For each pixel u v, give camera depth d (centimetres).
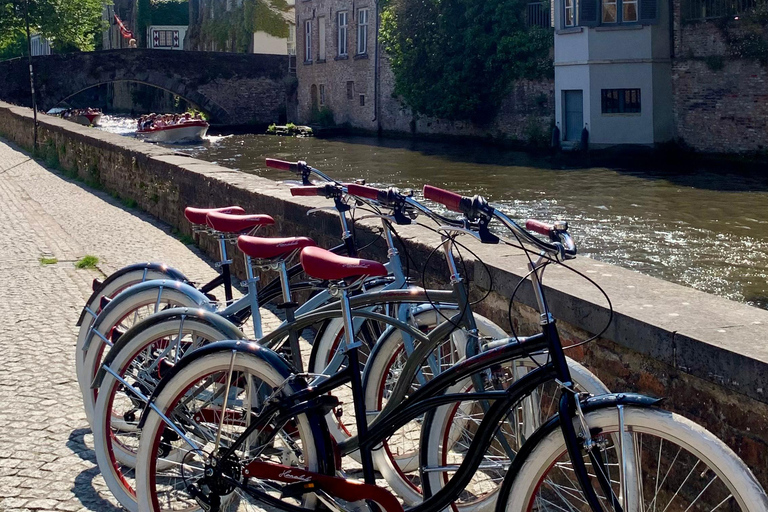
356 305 369
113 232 1127
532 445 283
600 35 3030
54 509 386
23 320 688
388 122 4519
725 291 1244
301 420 332
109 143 1504
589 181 2364
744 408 298
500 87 3559
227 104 5366
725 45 2800
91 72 5112
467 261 455
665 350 323
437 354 363
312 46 5234
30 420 485
